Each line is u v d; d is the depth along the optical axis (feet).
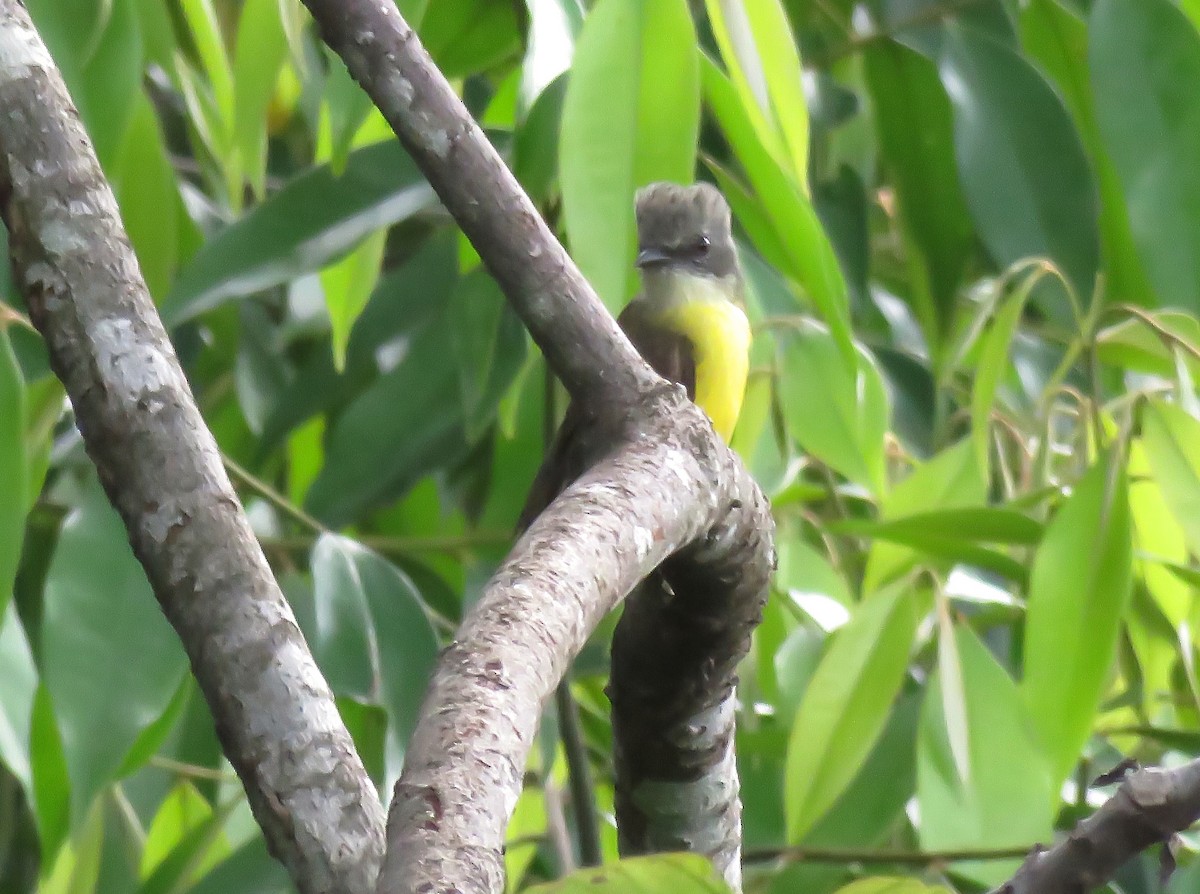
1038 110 24.85
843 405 22.29
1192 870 20.67
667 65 17.16
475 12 25.05
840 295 18.49
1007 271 22.52
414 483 25.20
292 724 10.73
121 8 20.42
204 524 11.29
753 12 18.57
